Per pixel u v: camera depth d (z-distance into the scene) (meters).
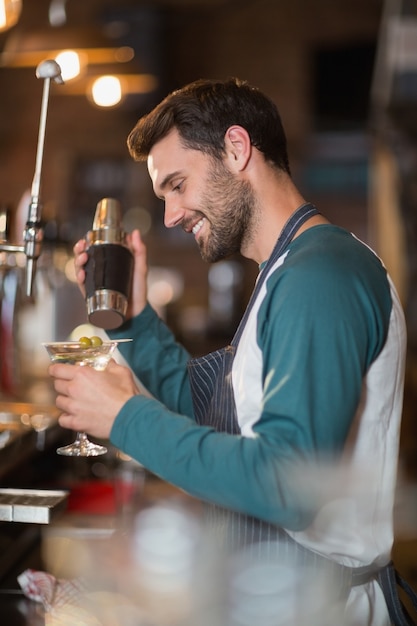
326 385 1.19
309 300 1.22
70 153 8.78
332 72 8.48
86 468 2.44
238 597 1.43
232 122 1.44
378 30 8.37
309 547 1.39
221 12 8.53
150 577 1.65
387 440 1.43
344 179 8.48
